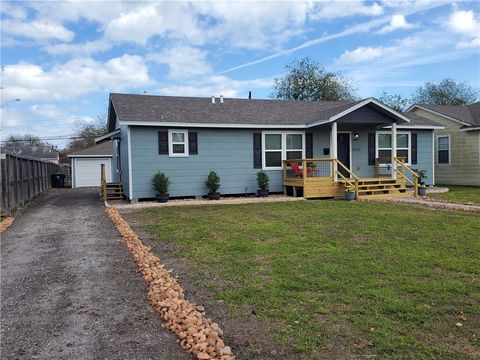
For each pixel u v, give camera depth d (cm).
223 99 1800
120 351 322
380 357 303
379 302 407
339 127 1698
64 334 354
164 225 905
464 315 375
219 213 1091
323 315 380
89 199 1673
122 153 1672
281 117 1648
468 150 2014
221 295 437
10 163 1170
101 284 492
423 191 1523
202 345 320
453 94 4047
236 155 1559
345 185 1469
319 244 671
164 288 455
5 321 384
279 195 1605
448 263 542
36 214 1179
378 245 656
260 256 600
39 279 515
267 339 336
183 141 1480
